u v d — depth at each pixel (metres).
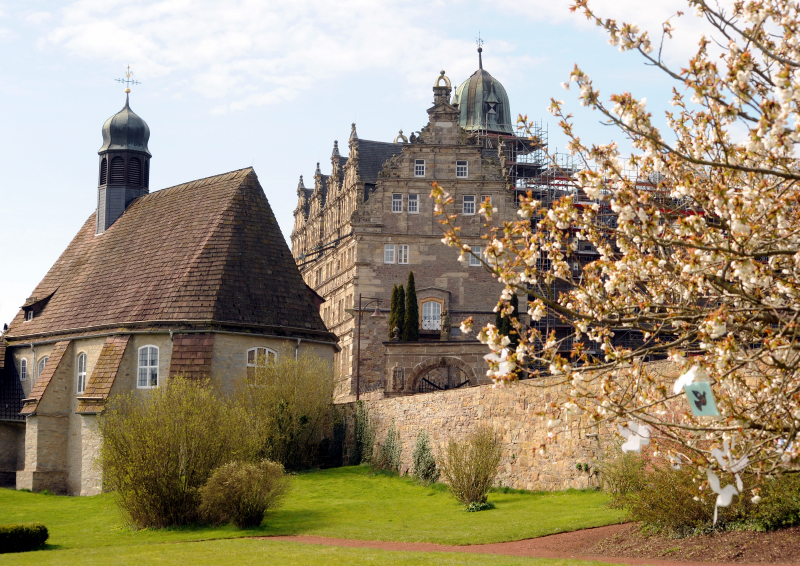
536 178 78.62
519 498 35.22
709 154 14.10
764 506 21.12
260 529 32.03
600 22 12.35
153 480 33.84
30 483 52.34
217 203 56.75
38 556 26.50
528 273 13.79
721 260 12.45
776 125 11.17
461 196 77.19
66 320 58.09
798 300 12.20
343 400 77.12
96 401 49.47
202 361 49.00
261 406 46.84
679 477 22.81
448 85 78.50
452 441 36.31
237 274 52.25
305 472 46.50
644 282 14.88
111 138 66.69
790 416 11.73
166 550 26.44
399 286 69.56
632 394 13.05
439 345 58.41
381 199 77.25
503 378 13.40
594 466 33.34
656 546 22.23
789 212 13.27
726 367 11.93
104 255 62.31
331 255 87.56
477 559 21.92
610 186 13.45
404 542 27.12
